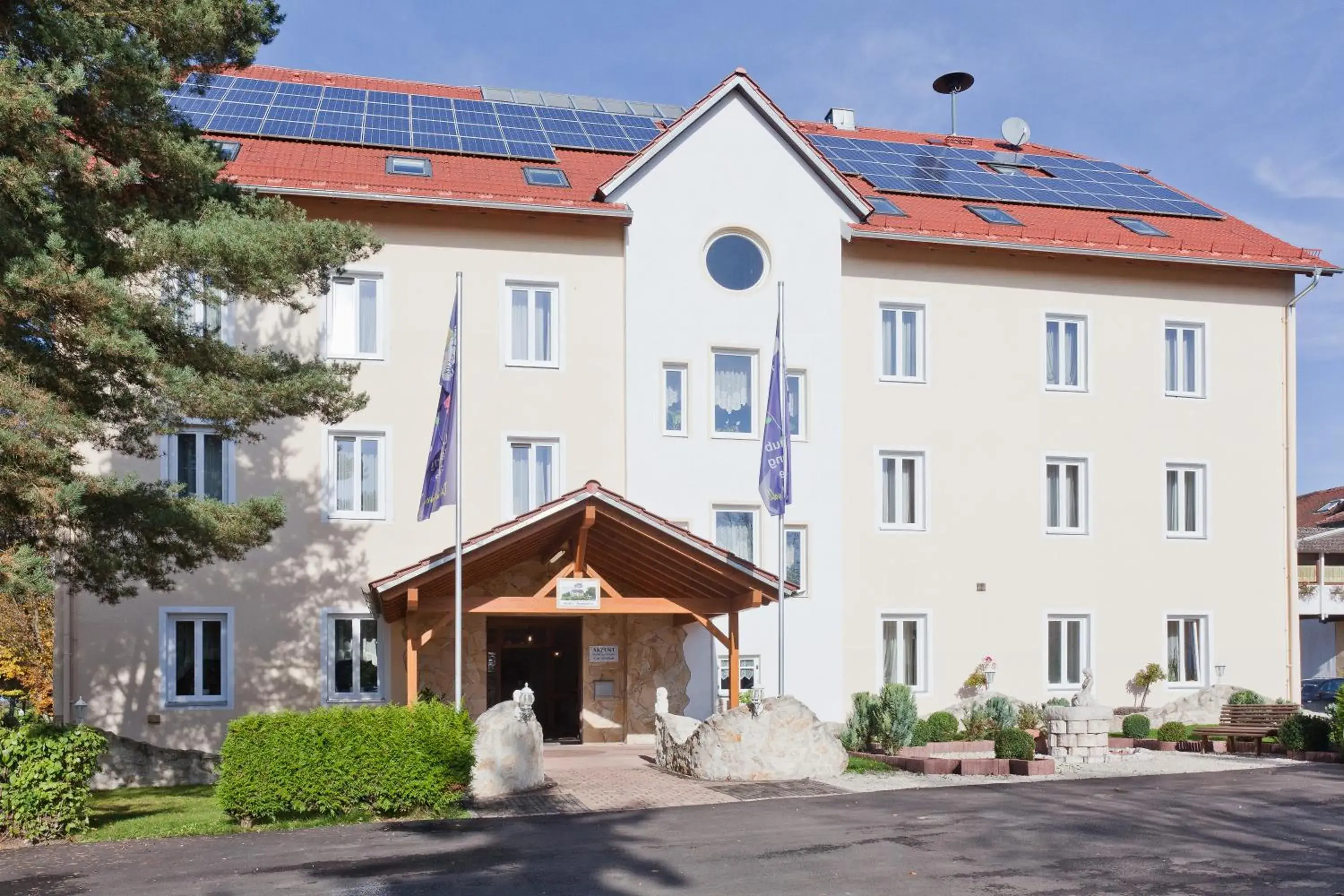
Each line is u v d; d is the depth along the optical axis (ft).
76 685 65.36
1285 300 87.20
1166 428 84.28
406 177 73.00
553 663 73.26
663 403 74.69
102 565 47.57
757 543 75.36
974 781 54.70
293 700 67.82
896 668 78.28
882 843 39.99
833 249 78.23
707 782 54.65
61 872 37.99
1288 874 35.37
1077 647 81.82
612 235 74.84
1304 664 136.77
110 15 47.62
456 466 54.75
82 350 45.44
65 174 46.06
